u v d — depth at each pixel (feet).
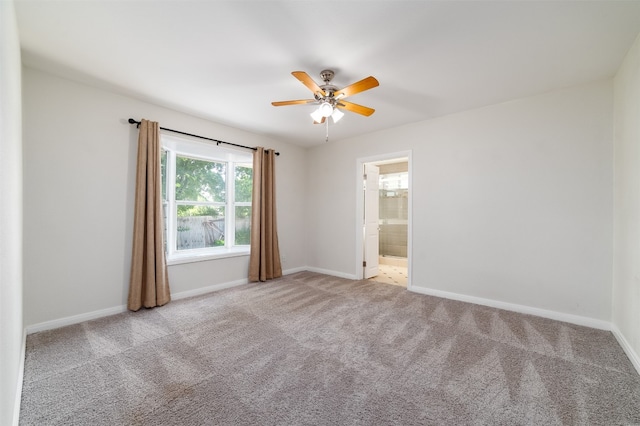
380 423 4.80
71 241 8.93
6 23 4.33
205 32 6.57
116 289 9.89
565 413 5.04
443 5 5.64
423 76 8.57
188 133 11.87
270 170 15.08
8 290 4.45
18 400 5.16
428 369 6.44
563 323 9.16
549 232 9.68
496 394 5.57
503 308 10.53
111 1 5.57
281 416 4.96
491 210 10.87
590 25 6.21
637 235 6.77
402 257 21.06
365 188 15.72
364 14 5.90
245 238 15.60
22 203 7.63
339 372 6.32
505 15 5.91
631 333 7.00
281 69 8.22
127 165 10.17
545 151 9.75
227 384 5.87
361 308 10.57
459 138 11.66
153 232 10.41
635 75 6.86
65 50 7.30
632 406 5.21
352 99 10.30
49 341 7.70
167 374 6.22
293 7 5.73
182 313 9.93
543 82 8.96
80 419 4.87
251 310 10.30
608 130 8.68
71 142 8.93
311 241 17.52
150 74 8.56
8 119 4.52
